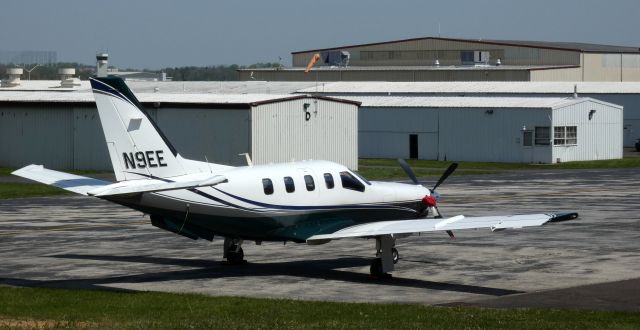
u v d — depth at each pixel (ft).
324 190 126.72
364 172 312.71
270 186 122.52
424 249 147.13
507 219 114.32
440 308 99.91
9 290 112.16
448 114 378.53
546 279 121.39
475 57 620.08
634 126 453.17
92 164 326.65
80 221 184.96
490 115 368.89
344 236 121.29
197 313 96.48
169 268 131.44
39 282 120.47
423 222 120.06
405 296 111.24
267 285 118.73
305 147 312.91
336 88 478.18
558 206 208.64
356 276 125.18
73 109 329.11
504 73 559.38
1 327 87.51
